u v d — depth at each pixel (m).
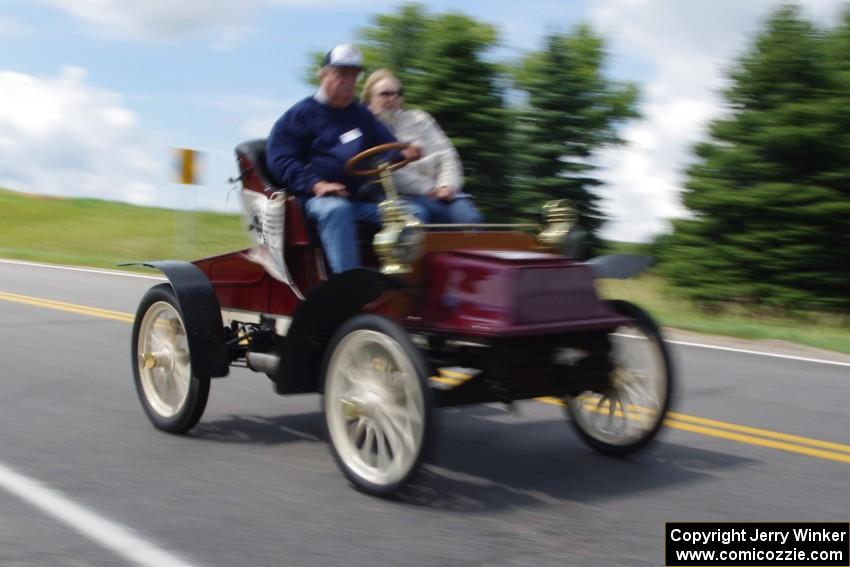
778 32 15.71
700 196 15.84
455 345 5.06
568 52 17.98
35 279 17.03
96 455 5.65
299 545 4.24
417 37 17.48
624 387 5.67
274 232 5.57
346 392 5.04
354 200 5.75
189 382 5.98
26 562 3.99
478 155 17.31
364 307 5.24
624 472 5.52
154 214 33.81
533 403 7.34
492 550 4.23
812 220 15.27
